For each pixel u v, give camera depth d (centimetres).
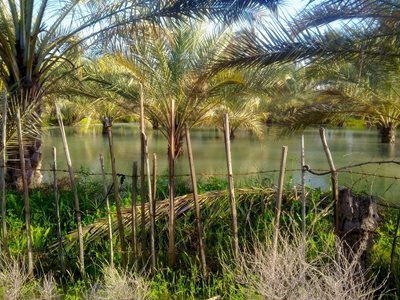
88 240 506
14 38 807
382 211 555
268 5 661
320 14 546
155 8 775
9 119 576
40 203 673
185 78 1084
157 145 1905
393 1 523
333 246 436
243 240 459
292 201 543
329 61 581
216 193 557
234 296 392
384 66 652
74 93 966
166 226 514
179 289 422
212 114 1373
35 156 805
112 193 701
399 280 406
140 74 1061
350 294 324
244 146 1791
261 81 1002
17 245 508
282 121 848
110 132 445
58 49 850
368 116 861
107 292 375
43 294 395
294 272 346
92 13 830
